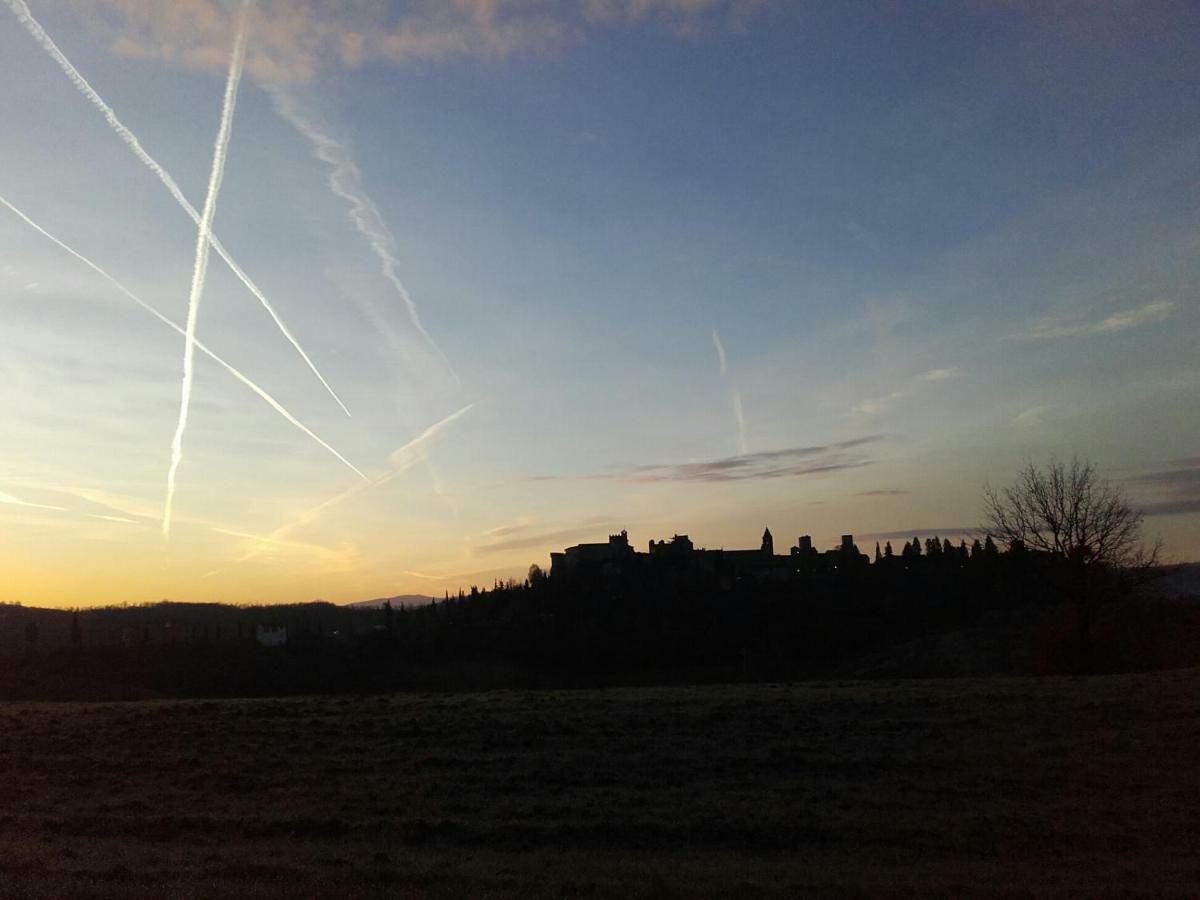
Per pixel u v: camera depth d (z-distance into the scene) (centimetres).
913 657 8144
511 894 1359
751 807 1984
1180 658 5788
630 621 10719
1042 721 2748
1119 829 1806
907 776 2227
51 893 1331
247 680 8269
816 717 2917
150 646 9312
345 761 2500
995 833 1788
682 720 2906
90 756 2677
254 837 1861
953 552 12025
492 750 2592
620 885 1436
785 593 11662
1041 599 7338
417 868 1565
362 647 9988
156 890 1350
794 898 1348
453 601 12488
